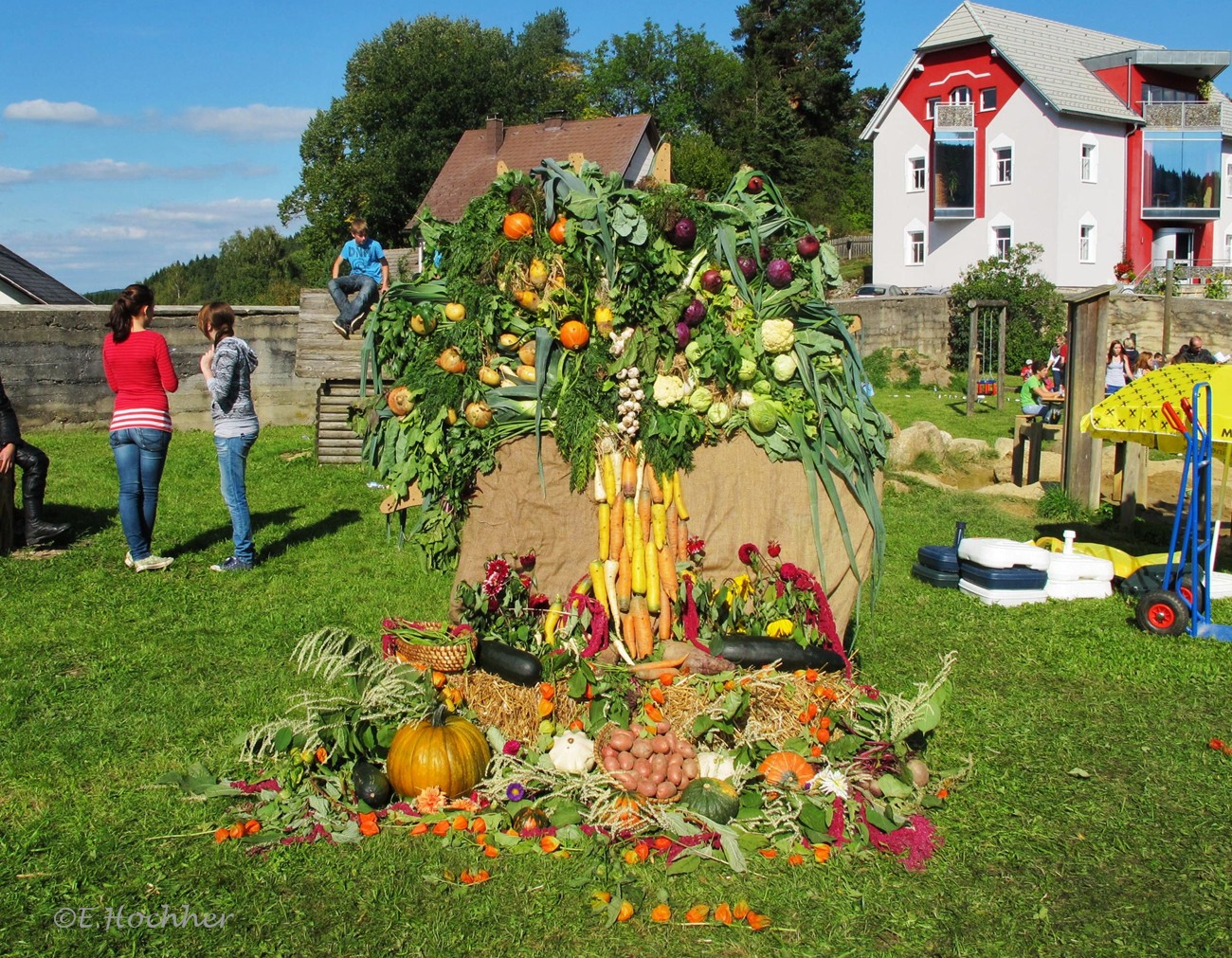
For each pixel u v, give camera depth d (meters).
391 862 4.01
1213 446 8.07
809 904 3.83
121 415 7.86
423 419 4.89
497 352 5.00
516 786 4.29
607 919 3.69
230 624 6.87
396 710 4.63
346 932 3.60
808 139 69.12
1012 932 3.73
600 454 4.89
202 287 74.31
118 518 9.60
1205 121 42.12
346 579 8.05
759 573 5.12
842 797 4.30
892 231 44.62
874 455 5.32
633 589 4.91
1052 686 6.30
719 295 5.01
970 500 12.30
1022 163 40.03
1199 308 31.66
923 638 7.22
